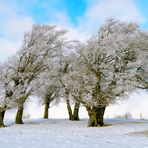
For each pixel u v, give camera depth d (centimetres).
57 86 3328
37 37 3362
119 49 2834
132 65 2820
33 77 3306
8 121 3675
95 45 2862
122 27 3189
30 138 1728
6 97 3012
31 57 3284
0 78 3025
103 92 2795
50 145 1374
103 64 2805
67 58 3241
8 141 1543
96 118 2872
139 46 3028
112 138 1711
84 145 1380
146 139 1631
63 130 2381
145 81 3064
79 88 2839
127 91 2788
